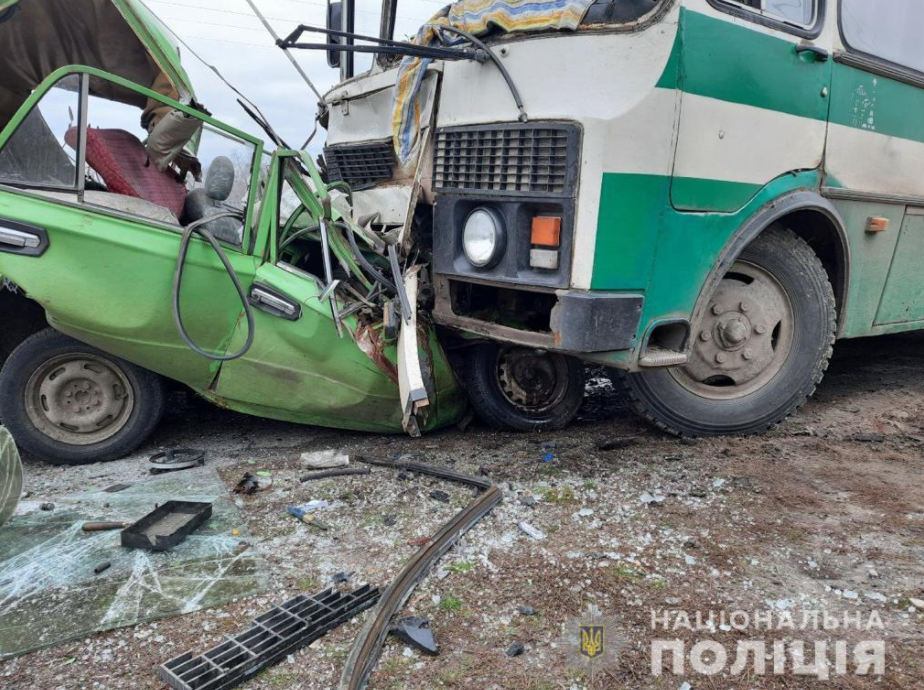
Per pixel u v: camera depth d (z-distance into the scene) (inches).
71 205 132.0
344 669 82.0
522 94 129.0
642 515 123.5
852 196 162.2
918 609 95.8
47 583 103.7
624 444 157.8
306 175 186.4
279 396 154.3
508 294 151.4
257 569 107.3
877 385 207.2
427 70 145.8
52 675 84.4
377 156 180.5
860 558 108.9
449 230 145.3
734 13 131.5
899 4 166.6
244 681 83.1
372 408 159.5
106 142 150.0
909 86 171.0
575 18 122.2
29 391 148.2
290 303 144.5
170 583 103.6
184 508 126.4
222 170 159.6
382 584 102.9
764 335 158.6
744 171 139.3
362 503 130.2
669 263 132.1
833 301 163.0
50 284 131.0
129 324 137.9
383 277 153.7
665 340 142.5
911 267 186.7
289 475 144.6
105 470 149.9
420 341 157.1
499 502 128.5
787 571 105.7
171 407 195.2
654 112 123.1
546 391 170.2
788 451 154.2
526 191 129.4
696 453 152.9
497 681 83.0
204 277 139.7
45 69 160.4
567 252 125.5
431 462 150.5
